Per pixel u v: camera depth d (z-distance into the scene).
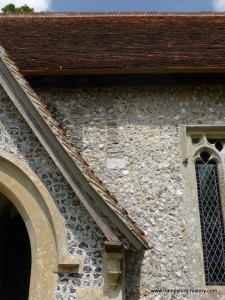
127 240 4.99
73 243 4.94
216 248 6.14
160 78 6.88
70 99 7.01
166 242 6.01
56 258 4.91
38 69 6.73
